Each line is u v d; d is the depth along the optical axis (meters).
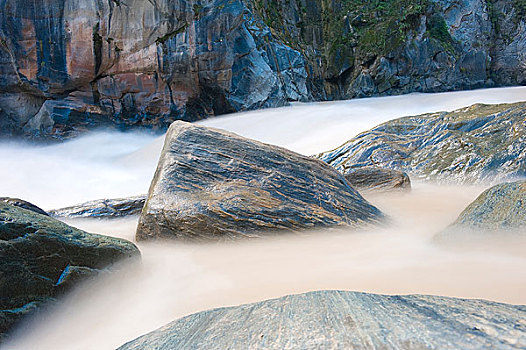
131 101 17.73
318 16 29.22
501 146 6.61
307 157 5.21
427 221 4.68
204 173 4.46
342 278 2.74
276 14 25.41
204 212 3.99
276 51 21.66
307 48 27.77
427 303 1.52
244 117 16.89
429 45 27.25
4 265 2.31
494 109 7.70
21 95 17.16
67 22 16.30
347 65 28.20
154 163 11.98
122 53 16.83
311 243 3.81
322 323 1.40
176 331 1.67
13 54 16.09
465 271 2.62
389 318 1.36
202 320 1.73
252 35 19.17
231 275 3.03
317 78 27.70
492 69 31.56
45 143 16.58
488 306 1.42
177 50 16.70
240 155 4.76
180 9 16.23
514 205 3.33
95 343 2.15
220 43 16.92
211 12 16.56
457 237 3.45
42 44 16.20
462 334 1.14
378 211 4.77
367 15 28.94
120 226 5.20
